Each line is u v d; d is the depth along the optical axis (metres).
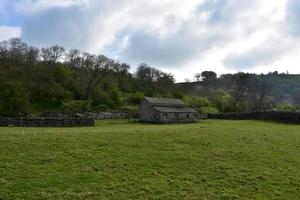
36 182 29.36
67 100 147.25
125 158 36.41
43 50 180.25
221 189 30.48
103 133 46.34
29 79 142.50
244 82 170.00
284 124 77.75
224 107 158.62
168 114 100.94
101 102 149.62
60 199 26.69
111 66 178.38
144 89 183.62
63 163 34.03
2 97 99.75
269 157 39.66
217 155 39.34
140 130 51.00
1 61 154.38
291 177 33.84
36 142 39.72
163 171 33.62
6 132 46.50
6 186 28.23
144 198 27.86
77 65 182.50
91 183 29.91
